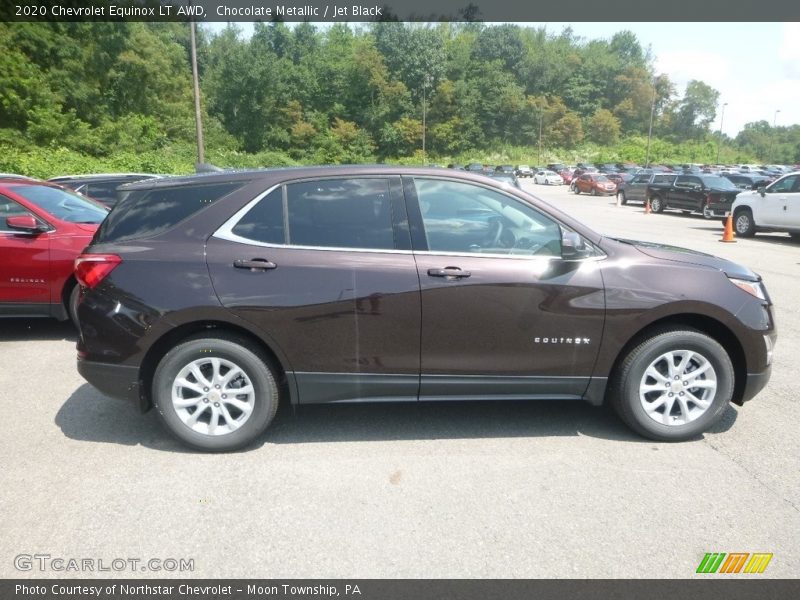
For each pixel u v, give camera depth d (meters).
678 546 2.74
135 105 47.16
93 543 2.77
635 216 22.72
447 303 3.58
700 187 21.14
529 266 3.64
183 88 54.72
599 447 3.74
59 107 35.12
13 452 3.66
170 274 3.55
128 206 3.76
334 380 3.65
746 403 4.48
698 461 3.55
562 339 3.66
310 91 89.38
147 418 4.20
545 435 3.91
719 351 3.70
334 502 3.11
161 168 30.97
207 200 3.69
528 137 105.31
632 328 3.67
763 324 3.76
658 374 3.74
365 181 3.72
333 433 3.95
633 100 123.06
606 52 131.25
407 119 91.69
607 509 3.04
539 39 127.75
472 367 3.67
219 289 3.52
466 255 3.64
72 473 3.40
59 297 6.09
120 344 3.56
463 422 4.12
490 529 2.87
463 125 97.94
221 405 3.64
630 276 3.67
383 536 2.82
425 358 3.64
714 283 3.71
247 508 3.05
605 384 3.75
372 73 90.06
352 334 3.59
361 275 3.56
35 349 5.94
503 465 3.50
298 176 3.71
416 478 3.35
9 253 5.91
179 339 3.66
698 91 125.06
